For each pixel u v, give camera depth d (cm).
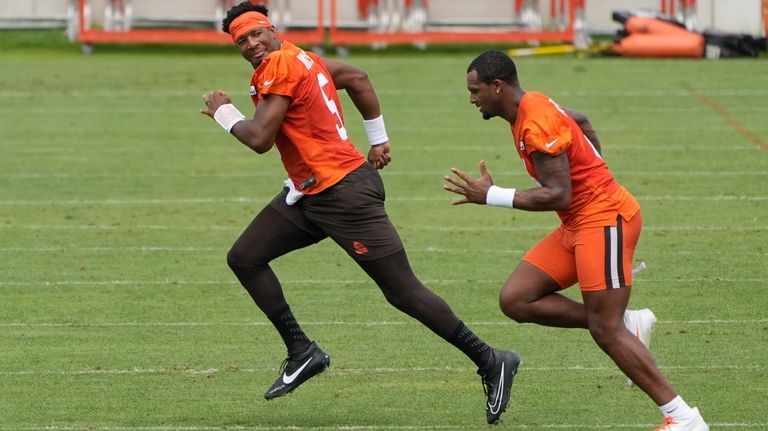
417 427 2161
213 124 5900
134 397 2355
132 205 4334
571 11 7988
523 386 2414
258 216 2223
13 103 6375
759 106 6169
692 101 6309
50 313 3017
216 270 3459
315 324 2902
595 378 2466
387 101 6431
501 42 8581
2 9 8694
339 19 8762
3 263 3538
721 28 8325
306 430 2145
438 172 4856
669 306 3034
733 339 2738
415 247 3716
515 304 2103
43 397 2355
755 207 4216
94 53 8219
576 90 6612
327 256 3628
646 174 4778
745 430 2114
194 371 2536
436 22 8444
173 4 8706
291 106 2102
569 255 2078
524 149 1992
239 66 7575
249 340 2778
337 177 2123
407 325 2897
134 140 5525
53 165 5012
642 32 7812
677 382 2420
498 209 4262
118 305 3094
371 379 2473
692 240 3762
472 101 2034
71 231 3950
